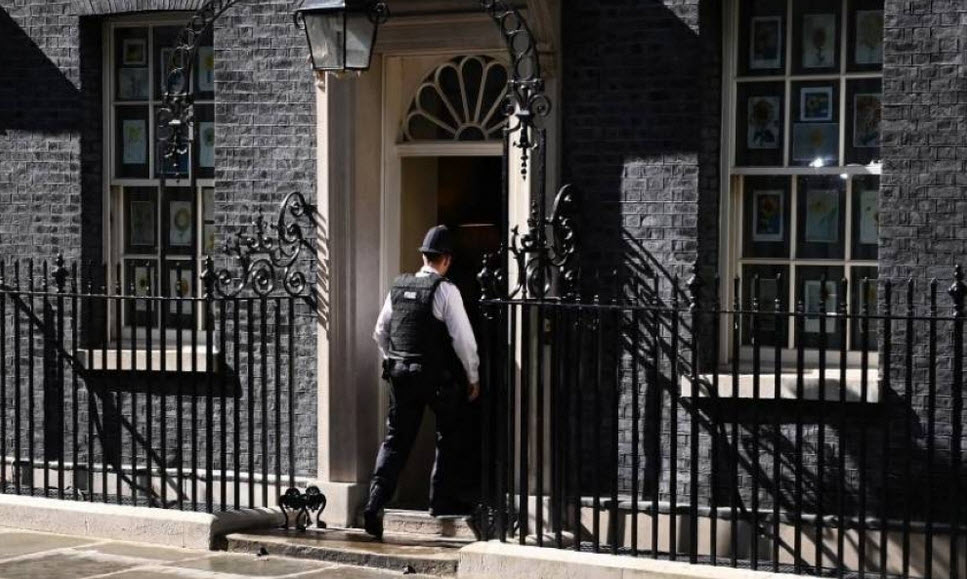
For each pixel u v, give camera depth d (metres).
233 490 10.59
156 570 9.08
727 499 9.51
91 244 11.59
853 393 9.13
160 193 10.61
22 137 11.63
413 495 10.98
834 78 9.54
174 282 11.46
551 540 9.41
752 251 9.78
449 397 9.71
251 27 10.87
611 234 9.80
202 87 11.36
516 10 9.05
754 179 9.77
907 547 8.03
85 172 11.52
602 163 9.82
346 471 10.52
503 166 9.06
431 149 10.58
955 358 7.89
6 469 11.68
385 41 10.46
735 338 8.41
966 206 8.88
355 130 10.46
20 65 11.62
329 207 10.48
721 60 9.79
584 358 9.86
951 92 8.90
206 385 10.00
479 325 10.98
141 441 11.33
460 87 10.56
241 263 10.22
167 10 11.16
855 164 9.48
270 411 10.85
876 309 9.41
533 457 9.93
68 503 10.30
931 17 8.93
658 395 8.59
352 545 9.48
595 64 9.82
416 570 9.06
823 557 9.11
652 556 8.65
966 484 8.91
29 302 11.05
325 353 10.50
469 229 11.04
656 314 8.63
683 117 9.60
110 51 11.62
